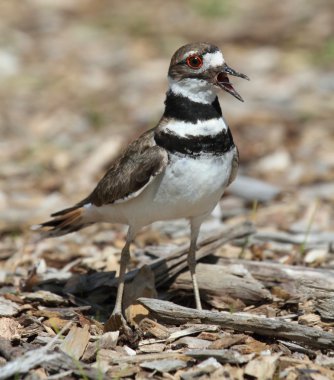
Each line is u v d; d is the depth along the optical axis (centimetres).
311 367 857
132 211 1004
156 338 942
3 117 2062
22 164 1769
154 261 1112
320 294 1044
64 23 2806
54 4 2994
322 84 2192
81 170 1705
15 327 959
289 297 1049
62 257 1268
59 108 2128
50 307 1055
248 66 2358
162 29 2736
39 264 1193
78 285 1106
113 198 1008
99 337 928
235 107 2058
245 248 1251
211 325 946
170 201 977
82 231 1408
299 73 2288
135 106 2111
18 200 1562
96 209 1070
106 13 2917
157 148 964
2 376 819
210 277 1070
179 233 1366
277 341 921
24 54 2508
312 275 1066
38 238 1377
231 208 1491
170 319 964
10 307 1014
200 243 1109
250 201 1519
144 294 1049
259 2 2980
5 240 1388
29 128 1998
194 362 873
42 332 959
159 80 2295
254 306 1048
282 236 1306
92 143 1878
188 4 2978
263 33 2631
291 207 1490
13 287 1137
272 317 1009
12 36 2631
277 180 1639
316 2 2905
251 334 936
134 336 927
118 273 1121
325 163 1708
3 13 2866
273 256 1242
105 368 862
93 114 2023
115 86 2273
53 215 1123
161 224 1388
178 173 961
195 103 979
